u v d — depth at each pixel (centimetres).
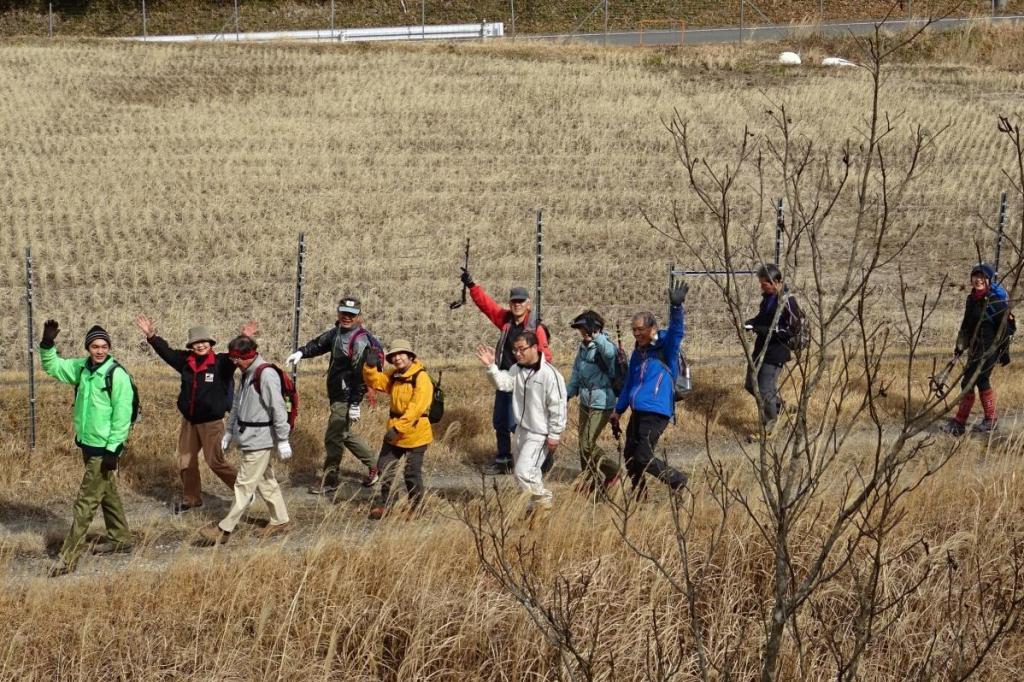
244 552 1947
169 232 5694
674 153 7425
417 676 1719
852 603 1783
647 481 2088
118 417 1984
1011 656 1738
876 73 1116
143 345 4119
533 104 8575
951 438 2489
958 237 5719
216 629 1778
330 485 2392
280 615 1798
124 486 2402
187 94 8669
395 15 13025
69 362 2023
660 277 5134
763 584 1841
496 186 6744
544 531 1958
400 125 8025
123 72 9162
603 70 9531
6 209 5975
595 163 7225
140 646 1723
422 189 6662
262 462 2080
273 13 13075
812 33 10944
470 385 3055
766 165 7056
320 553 1911
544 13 12988
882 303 4531
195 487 2278
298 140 7612
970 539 1956
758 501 1977
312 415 2773
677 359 2156
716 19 12706
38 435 2647
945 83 9156
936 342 3775
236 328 4334
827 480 2088
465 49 10225
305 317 4494
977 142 7462
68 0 13212
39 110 8050
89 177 6650
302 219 6028
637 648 1708
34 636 1717
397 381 2166
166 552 2058
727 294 1095
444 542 1930
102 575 1892
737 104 8456
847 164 1147
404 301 4712
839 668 1280
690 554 1897
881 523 1105
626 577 1862
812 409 2733
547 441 2069
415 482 2164
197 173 6819
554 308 4697
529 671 1689
